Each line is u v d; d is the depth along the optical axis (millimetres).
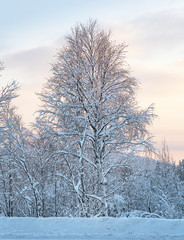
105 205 17172
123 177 21781
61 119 17188
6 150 23516
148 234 10086
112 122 17328
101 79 17672
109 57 17859
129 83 17234
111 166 18312
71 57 17766
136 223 11305
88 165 21453
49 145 18047
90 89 17453
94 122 17656
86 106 17219
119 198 18125
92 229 11148
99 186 17625
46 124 17297
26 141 24281
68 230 11211
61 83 17375
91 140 18078
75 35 18188
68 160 19328
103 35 18266
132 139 17328
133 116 16734
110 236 10102
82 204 18172
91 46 18062
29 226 11766
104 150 18766
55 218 12484
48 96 17234
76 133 17406
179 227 10492
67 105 16969
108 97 17391
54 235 10438
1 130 22047
